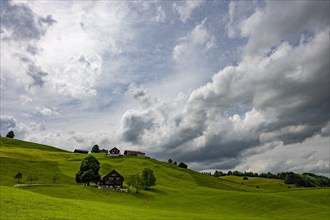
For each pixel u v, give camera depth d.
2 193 57.81
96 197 114.19
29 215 44.09
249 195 133.88
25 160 181.25
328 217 99.56
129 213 65.50
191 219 74.12
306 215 102.81
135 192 137.12
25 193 64.88
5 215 42.22
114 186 146.12
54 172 166.25
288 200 124.69
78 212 53.78
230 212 110.00
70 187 122.81
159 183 179.38
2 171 147.62
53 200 62.62
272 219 98.50
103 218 51.88
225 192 156.25
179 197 135.50
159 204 116.81
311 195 141.00
